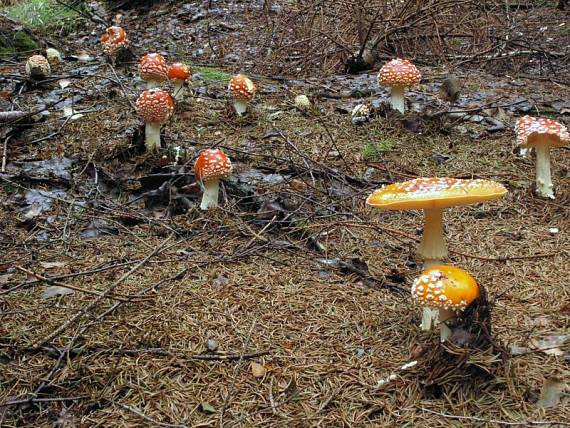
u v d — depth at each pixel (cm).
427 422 61
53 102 157
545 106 164
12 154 129
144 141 129
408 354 71
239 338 75
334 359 71
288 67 218
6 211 110
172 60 226
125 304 81
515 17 255
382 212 111
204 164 107
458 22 224
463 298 64
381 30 221
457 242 100
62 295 84
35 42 222
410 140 142
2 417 63
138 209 113
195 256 95
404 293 85
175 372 69
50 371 70
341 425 62
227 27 278
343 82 190
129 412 64
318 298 83
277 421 62
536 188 117
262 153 131
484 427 60
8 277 89
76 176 121
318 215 108
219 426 62
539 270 91
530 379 66
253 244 99
